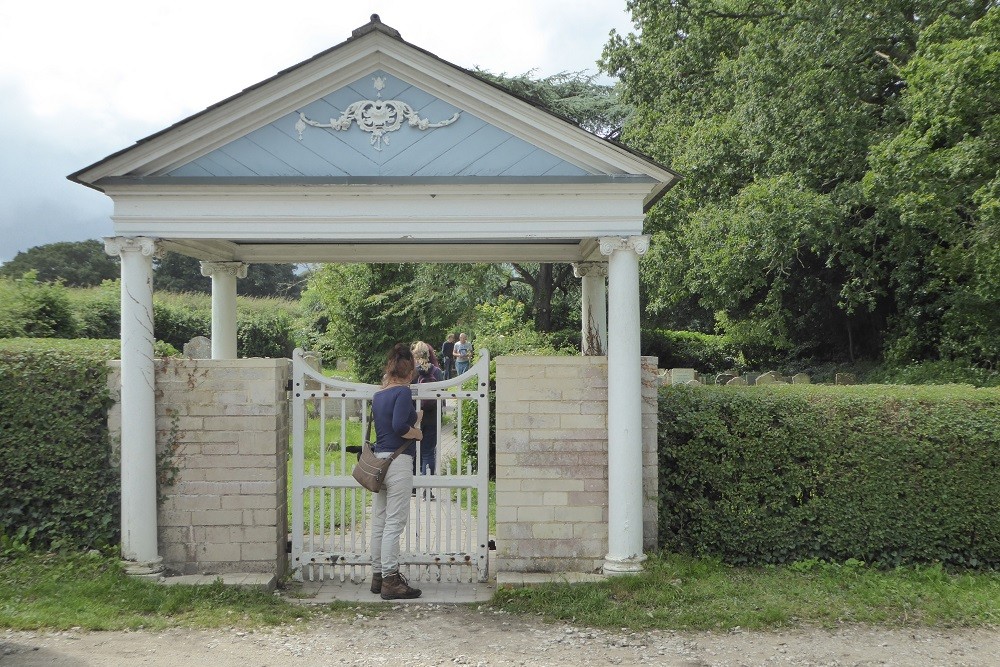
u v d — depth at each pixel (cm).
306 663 559
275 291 5247
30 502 746
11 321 1518
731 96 1878
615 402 725
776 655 585
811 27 1617
